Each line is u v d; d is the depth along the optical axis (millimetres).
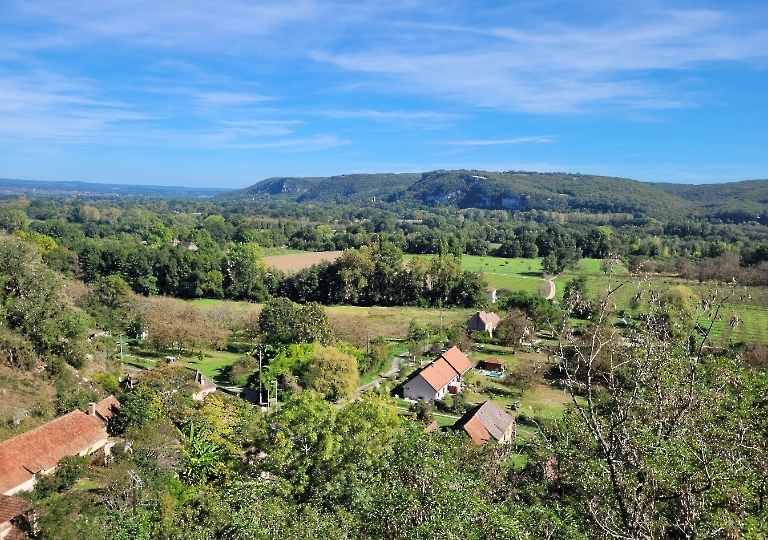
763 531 10664
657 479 11664
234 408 40969
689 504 11297
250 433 31703
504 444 27000
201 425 35531
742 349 36281
